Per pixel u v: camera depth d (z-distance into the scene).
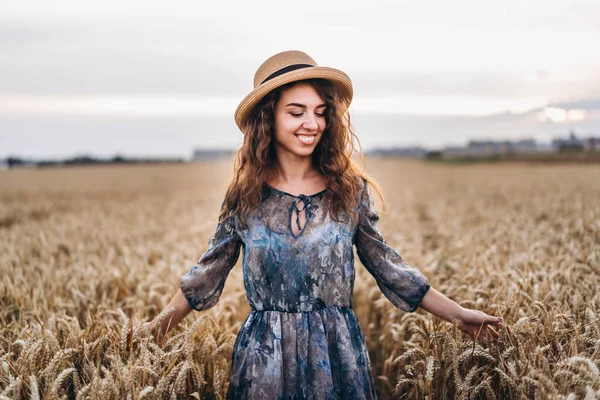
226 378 2.82
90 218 10.06
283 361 2.21
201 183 25.81
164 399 2.29
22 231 8.09
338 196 2.28
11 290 3.79
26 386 2.29
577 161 51.38
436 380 2.56
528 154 58.09
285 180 2.36
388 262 2.38
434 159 70.12
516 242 5.45
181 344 2.53
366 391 2.25
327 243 2.22
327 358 2.19
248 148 2.32
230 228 2.39
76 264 4.92
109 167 58.22
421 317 2.95
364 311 4.73
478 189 17.28
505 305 2.87
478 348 2.42
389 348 3.84
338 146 2.31
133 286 4.36
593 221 6.11
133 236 7.52
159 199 15.83
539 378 2.06
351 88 2.37
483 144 69.75
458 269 4.25
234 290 4.27
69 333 2.65
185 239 7.50
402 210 11.36
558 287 3.27
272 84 2.21
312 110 2.26
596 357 2.30
